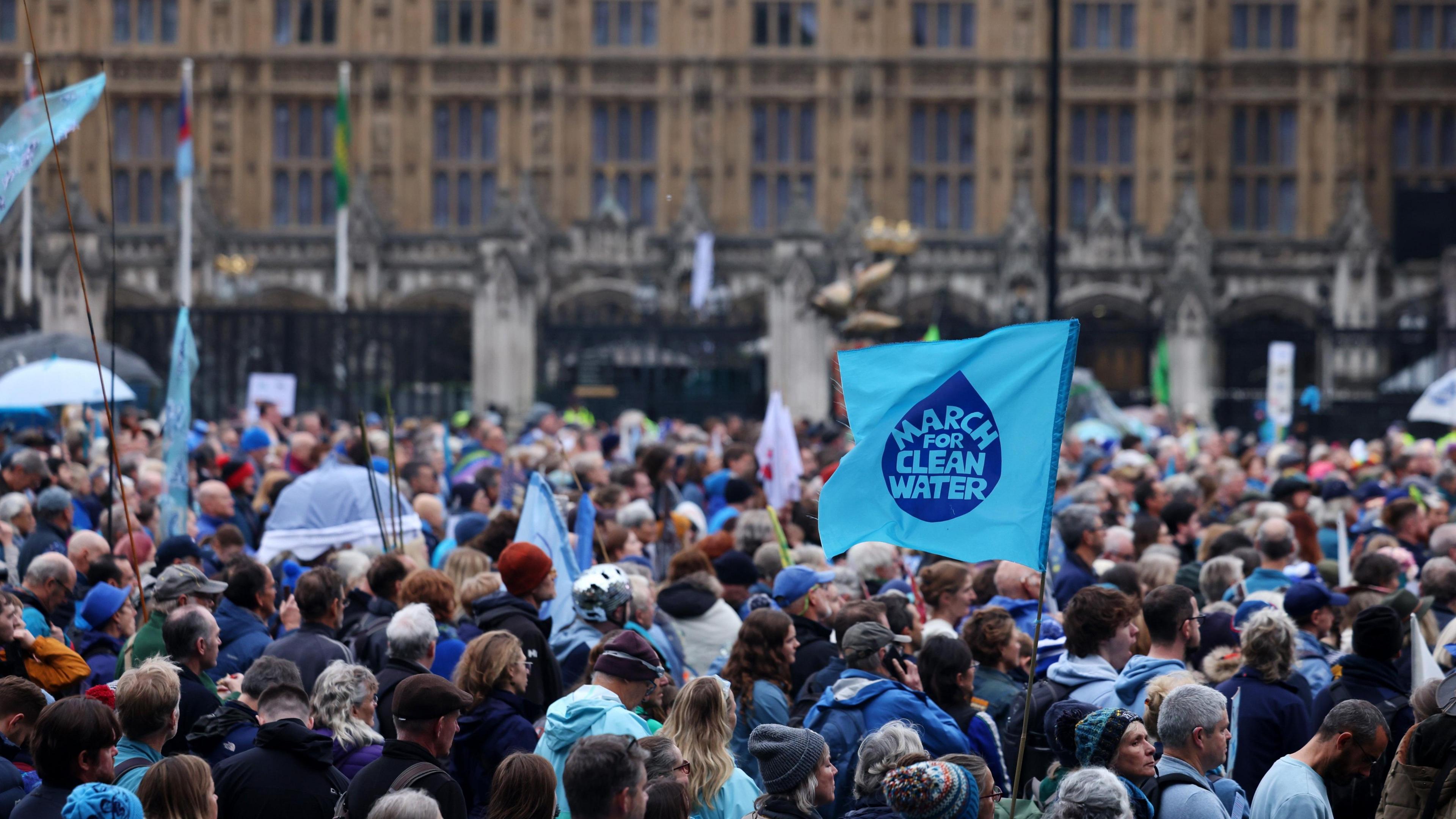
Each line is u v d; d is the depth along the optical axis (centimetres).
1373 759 1395
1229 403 9756
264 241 11156
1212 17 11544
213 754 1473
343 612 2020
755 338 8375
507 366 8838
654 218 11494
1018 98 11406
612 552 2430
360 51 11350
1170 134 11425
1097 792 1169
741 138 11475
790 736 1286
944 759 1294
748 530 2547
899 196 11494
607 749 1165
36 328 6738
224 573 2141
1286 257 11281
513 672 1578
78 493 2942
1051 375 1387
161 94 11225
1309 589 1906
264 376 5822
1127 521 3228
